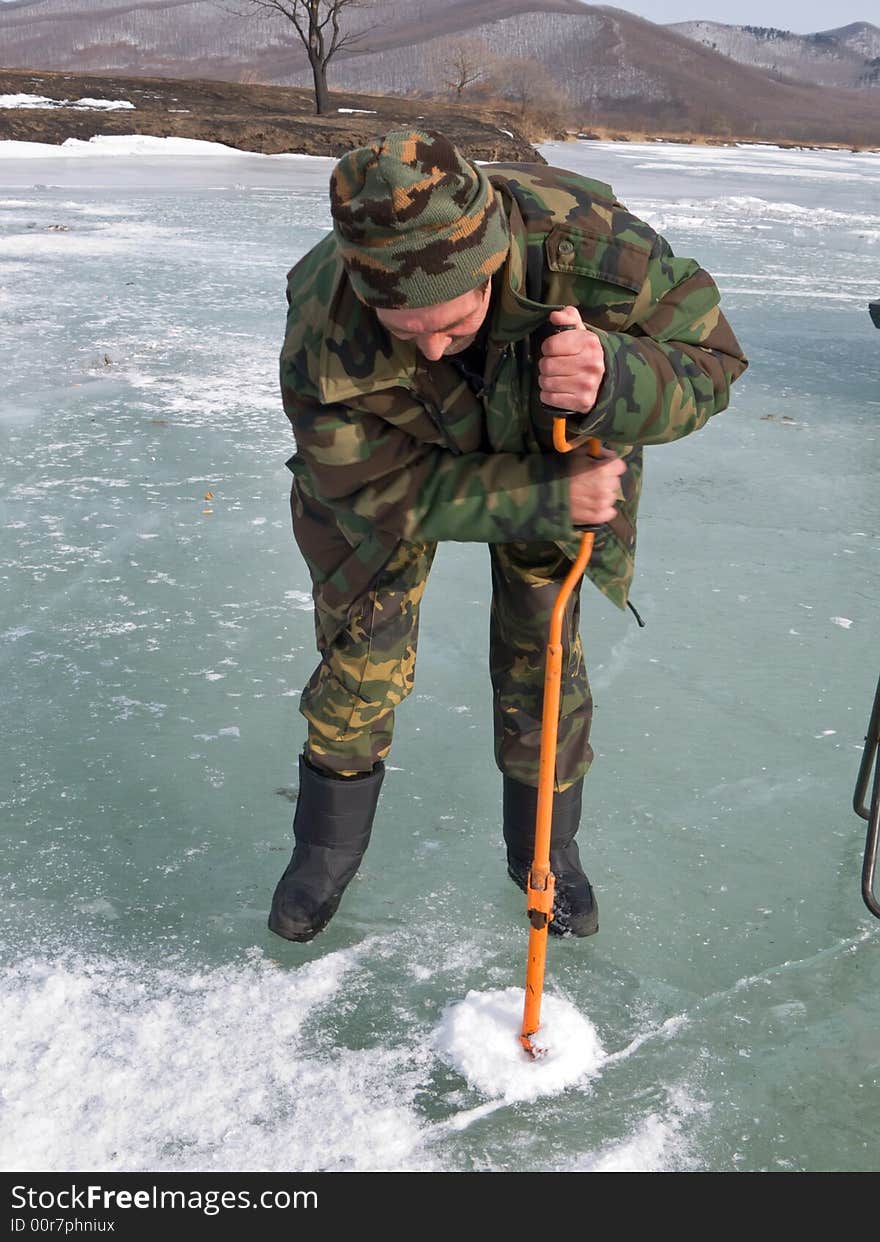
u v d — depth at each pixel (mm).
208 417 5715
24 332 7387
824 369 7316
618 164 35031
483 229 1518
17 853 2494
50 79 36625
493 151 31859
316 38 38344
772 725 3072
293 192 18906
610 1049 2018
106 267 10172
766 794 2777
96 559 4012
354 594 2059
